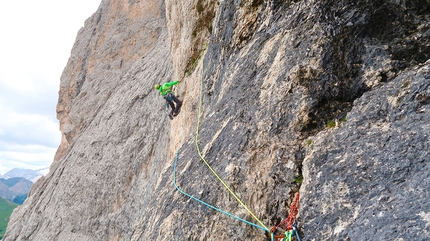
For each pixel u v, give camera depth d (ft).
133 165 60.44
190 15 35.91
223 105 20.74
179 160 22.45
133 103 75.41
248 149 16.15
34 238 78.74
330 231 11.10
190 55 36.88
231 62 23.16
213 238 14.92
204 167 18.08
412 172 10.31
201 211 16.20
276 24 19.61
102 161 71.10
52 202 82.38
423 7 14.73
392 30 14.75
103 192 64.90
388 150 11.19
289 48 17.12
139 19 111.75
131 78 90.84
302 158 14.02
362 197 10.95
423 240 8.91
